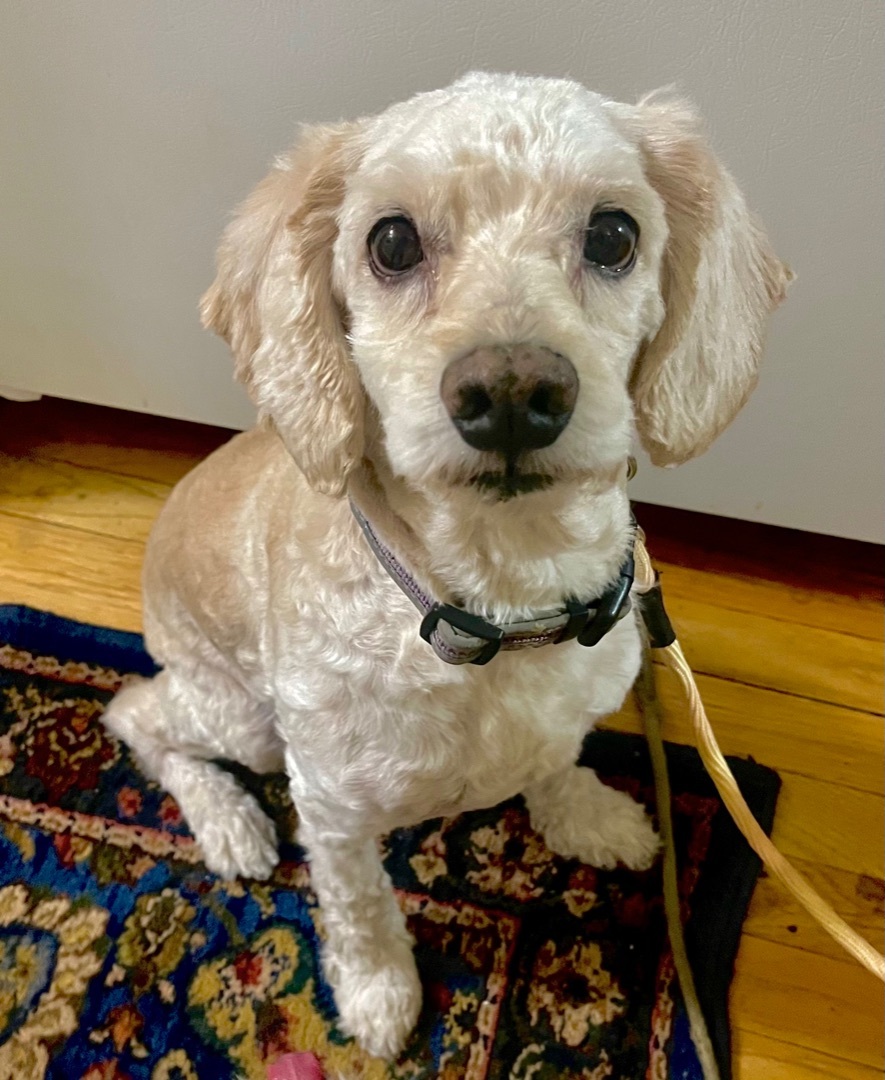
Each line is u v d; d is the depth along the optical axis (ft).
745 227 2.42
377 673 2.45
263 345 2.40
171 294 4.31
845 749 4.18
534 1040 3.39
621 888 3.73
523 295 1.86
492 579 2.27
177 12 3.29
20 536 5.03
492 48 3.16
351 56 3.28
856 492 4.26
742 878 3.71
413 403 1.90
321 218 2.31
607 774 4.08
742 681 4.43
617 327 2.11
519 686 2.52
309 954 3.60
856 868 3.82
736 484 4.40
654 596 2.93
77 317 4.58
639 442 2.47
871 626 4.65
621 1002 3.45
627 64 3.10
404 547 2.29
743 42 2.96
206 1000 3.50
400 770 2.58
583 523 2.22
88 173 3.91
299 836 3.15
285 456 2.98
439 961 3.58
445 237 2.05
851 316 3.59
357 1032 3.35
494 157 1.97
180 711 3.77
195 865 3.83
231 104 3.51
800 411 3.98
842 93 3.01
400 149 2.06
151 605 3.76
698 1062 3.29
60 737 4.20
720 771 3.06
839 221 3.33
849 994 3.51
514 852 3.85
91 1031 3.43
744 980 3.54
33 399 5.32
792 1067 3.35
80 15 3.39
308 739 2.64
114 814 3.97
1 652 4.45
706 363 2.36
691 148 2.27
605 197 2.05
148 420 5.57
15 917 3.70
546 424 1.83
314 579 2.52
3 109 3.77
